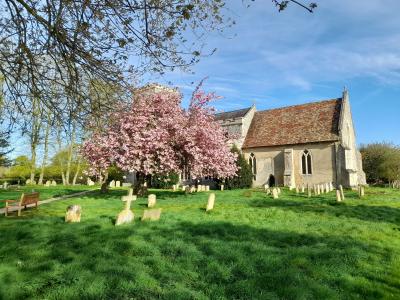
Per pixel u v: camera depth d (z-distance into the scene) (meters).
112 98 7.50
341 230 11.18
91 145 23.11
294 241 9.53
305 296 5.86
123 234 9.58
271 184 42.47
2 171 54.12
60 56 6.47
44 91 6.95
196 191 30.59
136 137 21.55
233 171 27.42
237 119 46.31
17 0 5.72
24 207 17.19
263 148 43.69
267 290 6.16
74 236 9.48
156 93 22.52
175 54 6.69
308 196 24.75
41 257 7.67
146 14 5.89
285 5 4.67
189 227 10.88
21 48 6.15
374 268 7.33
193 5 5.66
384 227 11.84
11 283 6.18
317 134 39.88
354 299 5.84
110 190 32.56
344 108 40.78
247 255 7.98
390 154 51.78
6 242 9.13
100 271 6.73
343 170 37.38
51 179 56.25
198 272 6.93
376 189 35.66
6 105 8.46
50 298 5.63
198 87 24.53
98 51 6.44
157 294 5.86
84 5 5.69
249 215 14.14
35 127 9.92
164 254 8.01
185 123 23.67
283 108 46.56
